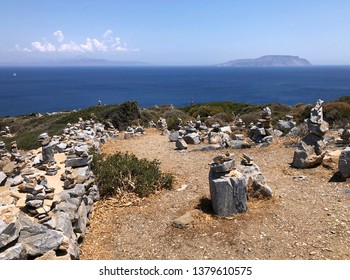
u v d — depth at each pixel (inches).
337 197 389.7
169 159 614.5
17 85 7386.8
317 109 514.9
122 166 456.1
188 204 397.1
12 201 277.9
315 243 296.8
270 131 673.6
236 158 581.6
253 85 6697.8
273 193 406.9
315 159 493.4
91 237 332.5
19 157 490.6
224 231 324.5
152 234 332.8
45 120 1672.0
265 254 285.6
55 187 335.6
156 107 1791.3
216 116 1232.2
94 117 1163.3
